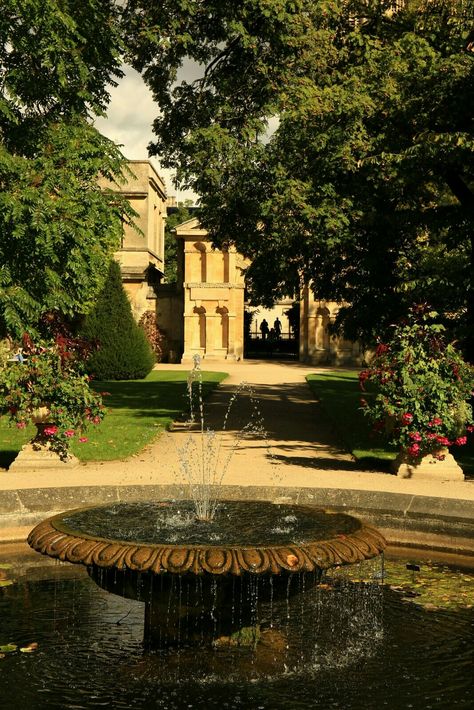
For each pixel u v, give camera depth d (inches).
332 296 696.4
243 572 198.7
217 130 676.1
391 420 487.2
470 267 619.2
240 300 1866.4
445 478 462.0
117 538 216.8
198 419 808.3
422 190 656.4
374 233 627.5
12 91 586.6
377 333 671.8
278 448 608.4
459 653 226.2
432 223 637.9
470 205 627.8
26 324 547.2
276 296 753.6
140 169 1878.7
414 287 612.4
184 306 1849.2
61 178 568.7
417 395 465.7
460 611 260.8
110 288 1363.2
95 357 1326.3
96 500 347.3
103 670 212.2
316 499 349.4
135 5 722.8
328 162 605.9
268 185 669.3
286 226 627.8
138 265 1888.5
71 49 597.9
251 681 206.2
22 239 554.6
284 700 196.4
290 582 218.1
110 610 260.7
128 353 1333.7
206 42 741.9
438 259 728.3
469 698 197.9
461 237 643.5
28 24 558.3
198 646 222.4
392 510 338.3
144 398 1010.1
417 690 202.5
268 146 682.8
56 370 489.7
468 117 610.5
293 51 679.7
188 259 1854.1
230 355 1851.6
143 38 714.8
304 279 712.4
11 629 241.6
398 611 260.7
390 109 613.9
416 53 619.8
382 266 638.5
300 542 214.1
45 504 340.2
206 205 700.7
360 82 617.9
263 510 261.0
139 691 200.5
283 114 624.1
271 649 227.0
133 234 1887.3
